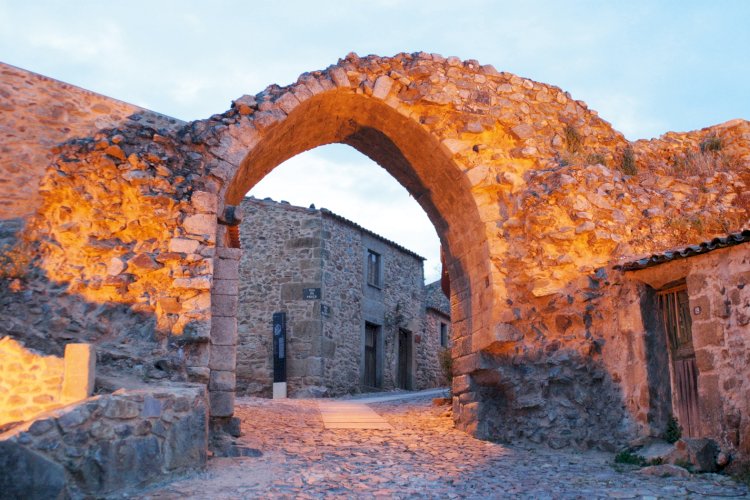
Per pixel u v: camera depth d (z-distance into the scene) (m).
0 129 8.12
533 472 7.04
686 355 7.89
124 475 5.80
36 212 7.93
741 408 6.78
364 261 20.39
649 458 7.50
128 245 7.89
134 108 8.78
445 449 8.27
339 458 7.38
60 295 7.57
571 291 9.02
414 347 22.73
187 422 6.55
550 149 10.07
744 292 6.93
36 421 5.34
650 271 8.10
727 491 5.92
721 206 9.48
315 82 9.48
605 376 8.64
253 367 18.03
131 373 7.30
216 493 5.80
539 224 9.25
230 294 8.26
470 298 10.15
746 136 10.48
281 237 18.73
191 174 8.36
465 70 10.20
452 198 10.38
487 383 9.51
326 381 17.67
